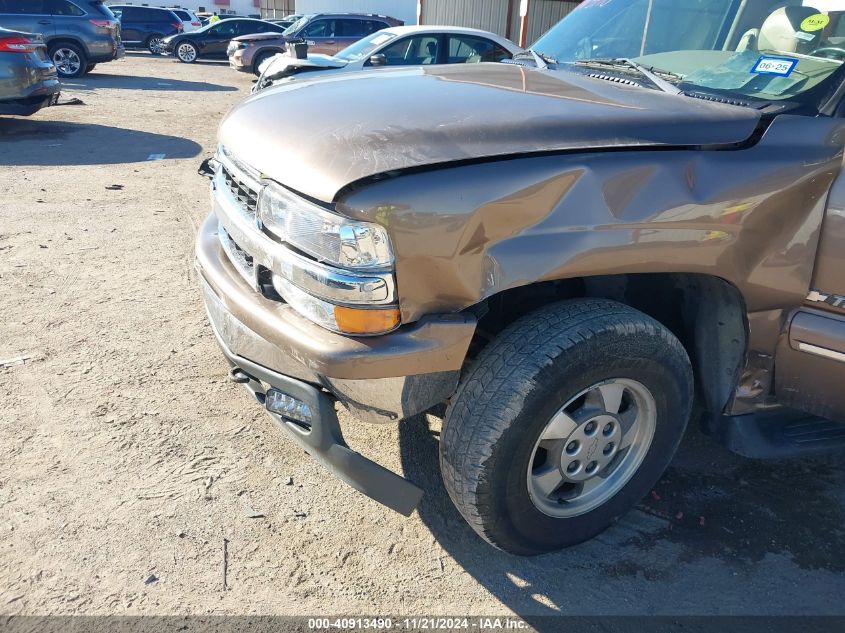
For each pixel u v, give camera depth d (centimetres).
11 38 861
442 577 238
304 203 196
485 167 193
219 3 5166
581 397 226
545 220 196
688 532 261
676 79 269
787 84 245
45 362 353
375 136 199
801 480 291
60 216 581
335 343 192
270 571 236
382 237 185
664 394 232
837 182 220
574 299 220
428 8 2275
